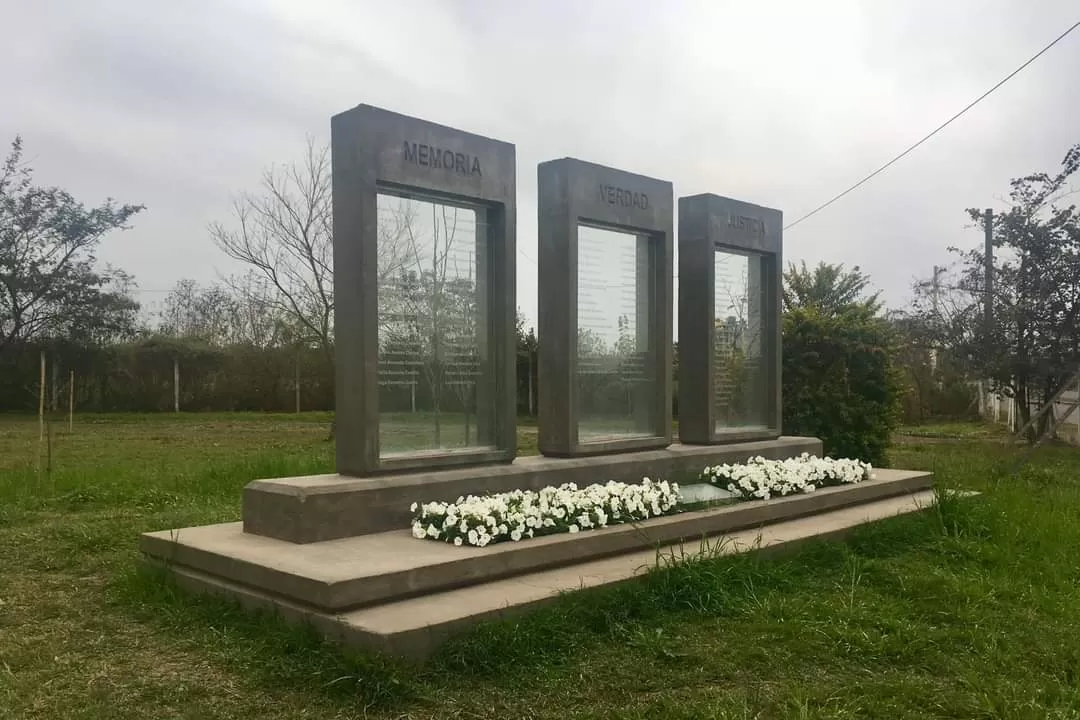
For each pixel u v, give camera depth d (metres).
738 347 9.45
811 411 12.37
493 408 6.88
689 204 8.95
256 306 32.91
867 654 4.48
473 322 6.73
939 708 3.79
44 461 13.23
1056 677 4.27
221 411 31.02
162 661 4.21
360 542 5.32
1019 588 5.83
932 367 27.52
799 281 16.83
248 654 4.18
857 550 6.81
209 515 7.82
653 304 8.27
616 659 4.27
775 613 5.00
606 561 5.62
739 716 3.59
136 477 10.14
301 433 21.00
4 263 27.58
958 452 15.83
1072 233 16.11
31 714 3.60
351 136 5.90
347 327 5.93
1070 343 16.33
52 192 28.50
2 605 5.19
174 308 39.00
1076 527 7.60
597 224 7.69
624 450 7.80
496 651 4.11
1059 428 20.95
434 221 6.43
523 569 5.17
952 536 7.33
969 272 17.86
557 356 7.38
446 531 5.35
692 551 5.99
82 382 29.88
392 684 3.73
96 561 6.27
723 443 8.95
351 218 5.90
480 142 6.61
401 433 6.20
